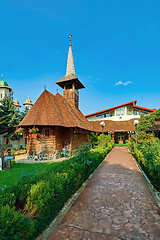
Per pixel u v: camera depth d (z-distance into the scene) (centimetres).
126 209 362
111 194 453
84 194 454
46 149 1132
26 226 212
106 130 2734
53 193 302
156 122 1553
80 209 361
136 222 308
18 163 993
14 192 275
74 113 1623
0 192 268
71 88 1928
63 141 1316
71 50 2136
